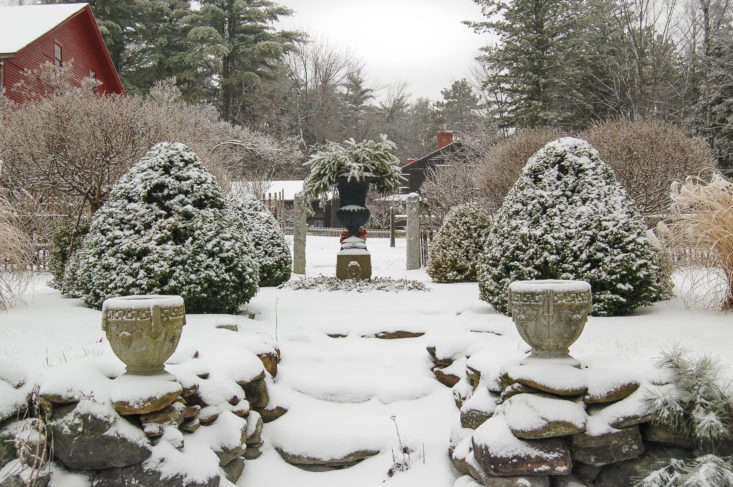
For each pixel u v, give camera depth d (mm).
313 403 5336
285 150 32875
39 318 5797
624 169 13945
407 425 4910
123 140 10242
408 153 51969
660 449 3641
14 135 10531
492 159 17828
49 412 3502
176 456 3508
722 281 6172
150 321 3568
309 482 4402
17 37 21219
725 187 6031
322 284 9797
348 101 50094
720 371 3748
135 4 35000
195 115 20781
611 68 26016
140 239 6180
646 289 6090
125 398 3484
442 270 10961
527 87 26297
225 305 6453
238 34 36281
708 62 23984
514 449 3541
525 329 3861
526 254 6277
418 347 6434
